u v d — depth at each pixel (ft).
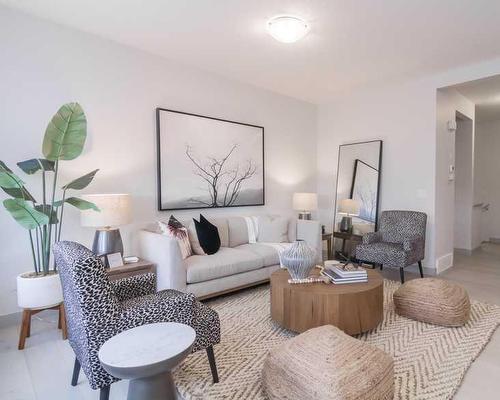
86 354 5.23
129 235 11.37
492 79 12.89
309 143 18.33
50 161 8.64
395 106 15.39
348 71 13.57
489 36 10.39
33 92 9.41
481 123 22.84
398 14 9.04
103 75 10.71
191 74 12.96
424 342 7.88
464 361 7.02
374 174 16.01
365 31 10.02
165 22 9.61
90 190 10.50
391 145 15.58
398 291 9.67
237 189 14.64
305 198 15.97
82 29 10.12
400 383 6.26
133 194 11.48
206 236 11.55
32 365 7.19
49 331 8.86
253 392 6.03
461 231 19.02
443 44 10.99
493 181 22.57
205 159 13.43
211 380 6.42
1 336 8.52
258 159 15.49
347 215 16.55
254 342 8.00
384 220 14.62
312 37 10.44
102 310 5.28
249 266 11.43
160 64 12.06
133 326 5.53
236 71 13.58
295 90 16.15
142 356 4.52
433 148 14.19
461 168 18.85
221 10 8.89
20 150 9.24
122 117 11.17
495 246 20.81
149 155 11.86
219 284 10.66
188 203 12.91
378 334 8.32
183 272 9.80
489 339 8.07
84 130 8.80
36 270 8.57
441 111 14.48
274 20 9.29
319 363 5.24
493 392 6.01
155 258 10.04
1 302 9.01
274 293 8.70
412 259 12.66
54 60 9.75
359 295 7.95
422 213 13.80
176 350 4.68
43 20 9.52
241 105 14.84
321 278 8.84
